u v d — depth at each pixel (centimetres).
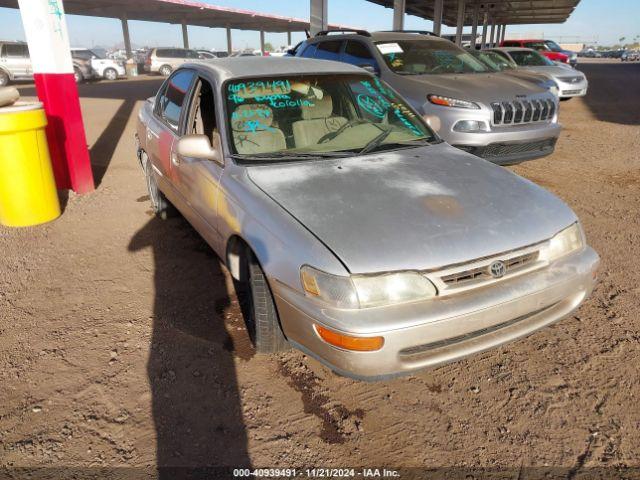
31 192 485
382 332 212
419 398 262
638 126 1020
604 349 294
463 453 228
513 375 276
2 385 274
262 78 352
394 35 757
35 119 468
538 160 738
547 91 625
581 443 231
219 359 293
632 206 527
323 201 260
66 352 300
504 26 3672
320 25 1219
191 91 377
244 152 315
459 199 264
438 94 584
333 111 362
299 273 230
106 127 1051
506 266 237
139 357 295
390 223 241
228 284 378
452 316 220
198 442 235
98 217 520
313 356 237
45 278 392
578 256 261
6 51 2139
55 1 532
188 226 491
